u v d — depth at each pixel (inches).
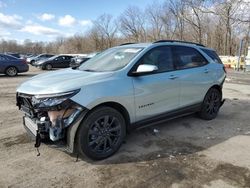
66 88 152.3
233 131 220.4
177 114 214.7
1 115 265.4
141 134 210.8
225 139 202.1
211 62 249.0
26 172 152.0
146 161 165.0
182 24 1999.3
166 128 225.6
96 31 2910.9
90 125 158.9
